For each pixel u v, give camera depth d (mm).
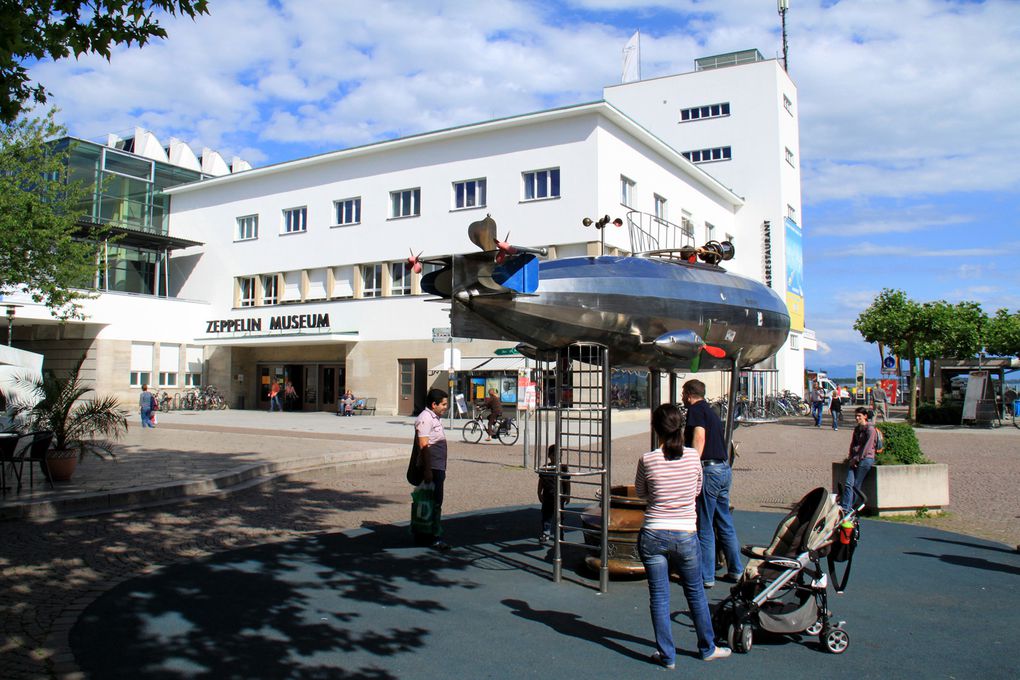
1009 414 34656
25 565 7438
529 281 6684
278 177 38375
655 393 8562
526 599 6527
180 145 50562
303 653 5160
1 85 7059
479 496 12562
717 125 45531
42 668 4812
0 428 12484
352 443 19672
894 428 11070
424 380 33719
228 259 39875
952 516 10562
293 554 8125
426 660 5078
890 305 34062
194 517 10242
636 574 7285
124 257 39688
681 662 5094
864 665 5055
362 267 35812
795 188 47938
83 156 38438
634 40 50125
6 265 17297
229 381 39031
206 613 6000
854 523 6129
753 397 37750
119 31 6855
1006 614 6164
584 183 29672
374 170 35281
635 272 7707
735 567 7082
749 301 8453
